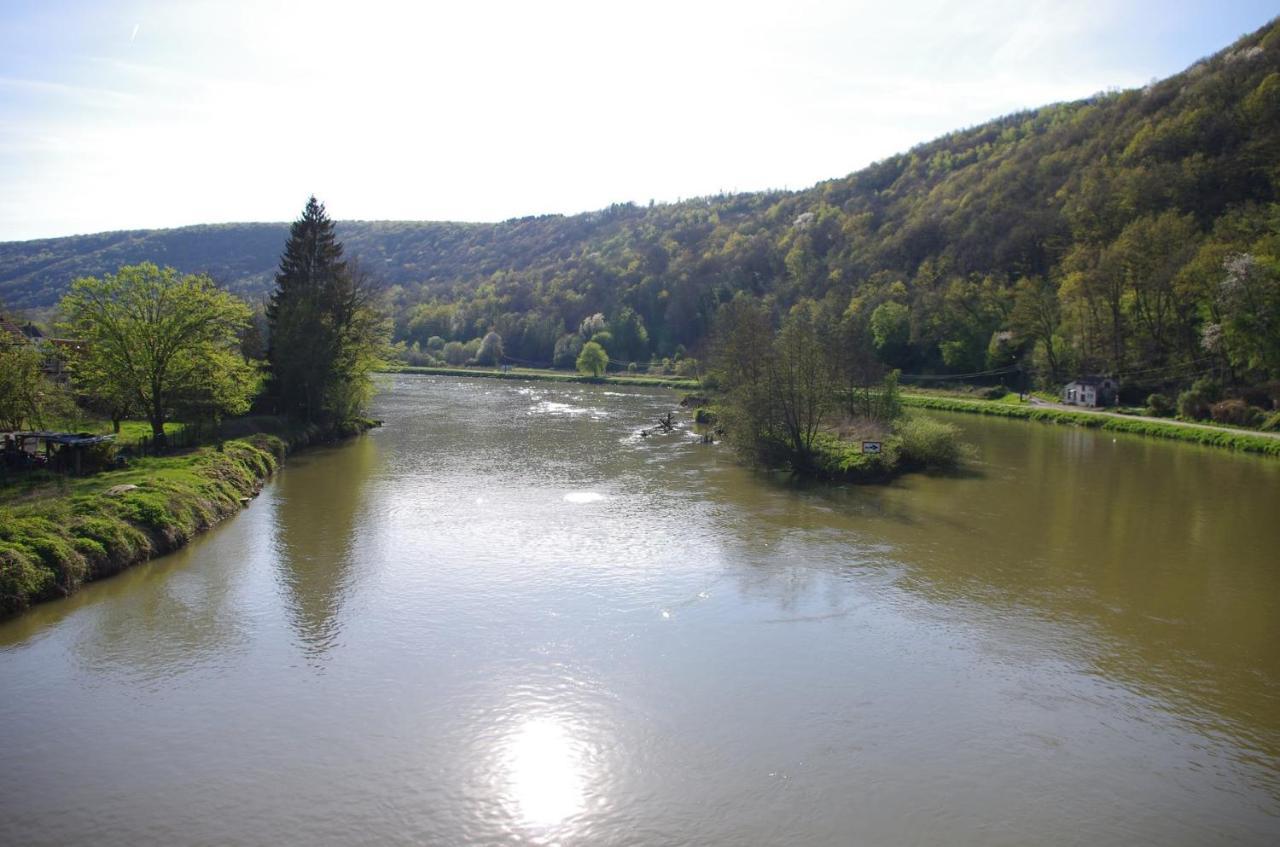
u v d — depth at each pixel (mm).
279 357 60219
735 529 35688
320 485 44500
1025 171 134125
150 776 16812
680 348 145500
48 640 23094
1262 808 16281
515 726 18906
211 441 47938
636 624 24875
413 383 127750
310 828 15289
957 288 110062
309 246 68375
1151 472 50062
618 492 43188
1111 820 15812
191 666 21703
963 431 71375
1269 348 66438
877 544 33531
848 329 68875
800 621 25266
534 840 15062
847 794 16484
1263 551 32875
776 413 49781
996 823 15648
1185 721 19609
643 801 16234
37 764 17156
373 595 27062
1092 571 30297
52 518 28281
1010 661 22672
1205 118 107812
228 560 30422
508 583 28375
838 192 194250
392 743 18156
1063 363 95125
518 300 191500
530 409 86812
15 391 41094
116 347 44062
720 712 19688
